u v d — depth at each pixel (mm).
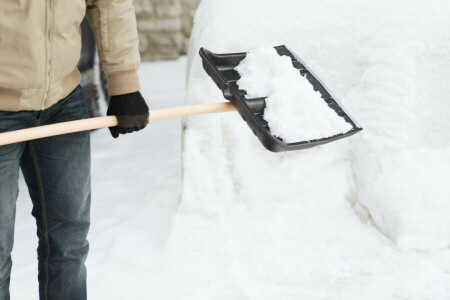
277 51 1896
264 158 2508
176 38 6754
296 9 2557
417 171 2344
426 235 2252
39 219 1661
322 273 2182
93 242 2455
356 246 2316
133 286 2146
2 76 1363
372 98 2467
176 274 2201
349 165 2490
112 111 1611
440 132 2408
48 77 1427
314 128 1602
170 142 3744
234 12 2551
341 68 2523
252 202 2465
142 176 3184
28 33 1337
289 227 2404
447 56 2451
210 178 2494
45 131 1463
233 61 1844
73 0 1424
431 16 2498
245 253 2289
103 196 2932
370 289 2080
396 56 2465
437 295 2037
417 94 2438
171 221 2441
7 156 1453
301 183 2469
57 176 1597
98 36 1579
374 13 2533
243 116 1658
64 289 1684
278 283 2133
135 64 1613
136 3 6633
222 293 2080
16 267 2334
